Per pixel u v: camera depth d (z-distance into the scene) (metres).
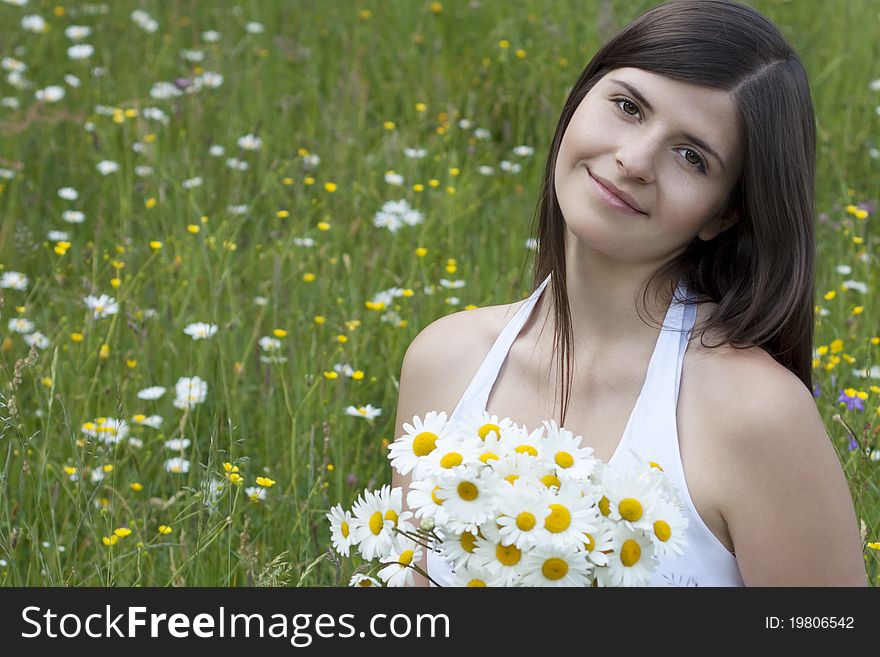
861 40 6.88
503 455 1.77
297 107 6.34
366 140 5.88
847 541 2.02
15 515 3.23
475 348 2.39
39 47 6.88
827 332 4.23
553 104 6.16
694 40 2.00
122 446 3.68
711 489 2.03
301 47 6.83
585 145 2.05
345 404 3.73
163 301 4.29
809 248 2.10
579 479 1.74
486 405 2.31
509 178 5.70
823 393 3.60
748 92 2.01
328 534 3.29
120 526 3.26
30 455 3.55
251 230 5.11
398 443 1.85
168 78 6.83
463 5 7.16
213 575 3.00
